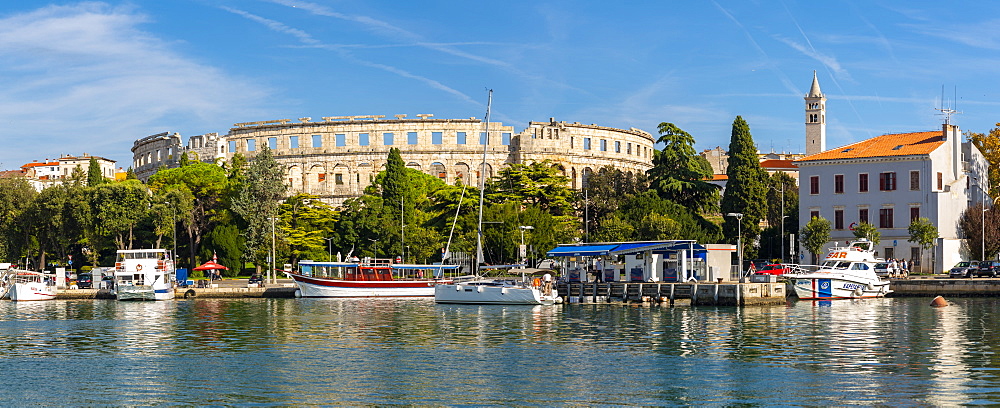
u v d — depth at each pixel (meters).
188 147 186.25
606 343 55.31
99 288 107.56
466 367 47.41
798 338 56.31
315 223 140.62
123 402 40.06
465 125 173.00
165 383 43.88
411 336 60.09
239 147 180.38
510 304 84.81
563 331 61.66
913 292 89.38
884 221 113.81
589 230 140.50
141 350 54.62
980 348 51.56
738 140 129.62
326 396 40.72
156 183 144.38
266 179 133.38
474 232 121.94
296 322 70.31
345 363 48.97
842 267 87.12
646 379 43.69
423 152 172.00
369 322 69.75
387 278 101.25
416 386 42.56
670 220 120.81
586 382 43.12
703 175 146.25
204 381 44.25
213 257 127.50
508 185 139.75
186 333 63.31
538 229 122.00
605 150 179.38
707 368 46.28
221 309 85.00
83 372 47.00
